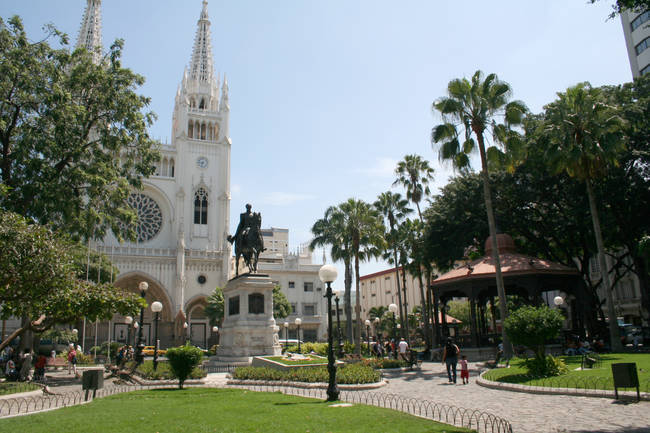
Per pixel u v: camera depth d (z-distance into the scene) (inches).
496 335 1536.7
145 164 1489.9
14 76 1211.9
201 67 3545.8
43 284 754.2
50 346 2357.3
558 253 1939.0
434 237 1779.0
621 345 1201.4
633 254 1550.2
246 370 920.3
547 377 755.4
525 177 1617.9
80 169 1296.8
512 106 1221.1
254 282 1127.6
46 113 1240.2
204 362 1209.4
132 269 2787.9
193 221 3093.0
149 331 2815.0
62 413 515.8
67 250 836.6
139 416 479.2
